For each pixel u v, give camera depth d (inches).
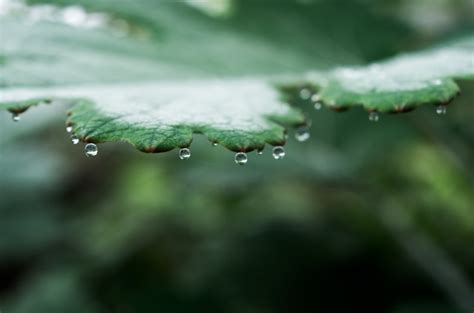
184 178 23.8
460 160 19.2
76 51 14.1
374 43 17.2
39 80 13.0
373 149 21.7
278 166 21.7
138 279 28.0
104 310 26.8
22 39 13.9
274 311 22.5
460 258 21.3
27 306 26.9
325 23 17.1
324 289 22.3
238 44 16.1
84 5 15.4
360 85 12.8
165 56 15.0
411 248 20.7
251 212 27.2
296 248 23.3
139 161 35.6
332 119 22.0
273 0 17.0
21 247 29.5
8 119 31.0
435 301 19.3
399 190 22.1
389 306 21.2
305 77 13.9
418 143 22.4
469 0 22.4
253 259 23.6
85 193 36.4
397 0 20.2
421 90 12.3
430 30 18.6
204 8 16.5
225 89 13.3
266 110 12.5
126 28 15.4
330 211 25.4
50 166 32.5
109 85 13.3
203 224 28.9
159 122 11.7
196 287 23.9
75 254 29.9
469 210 22.2
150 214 30.9
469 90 19.7
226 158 23.9
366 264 22.5
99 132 11.4
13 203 30.4
